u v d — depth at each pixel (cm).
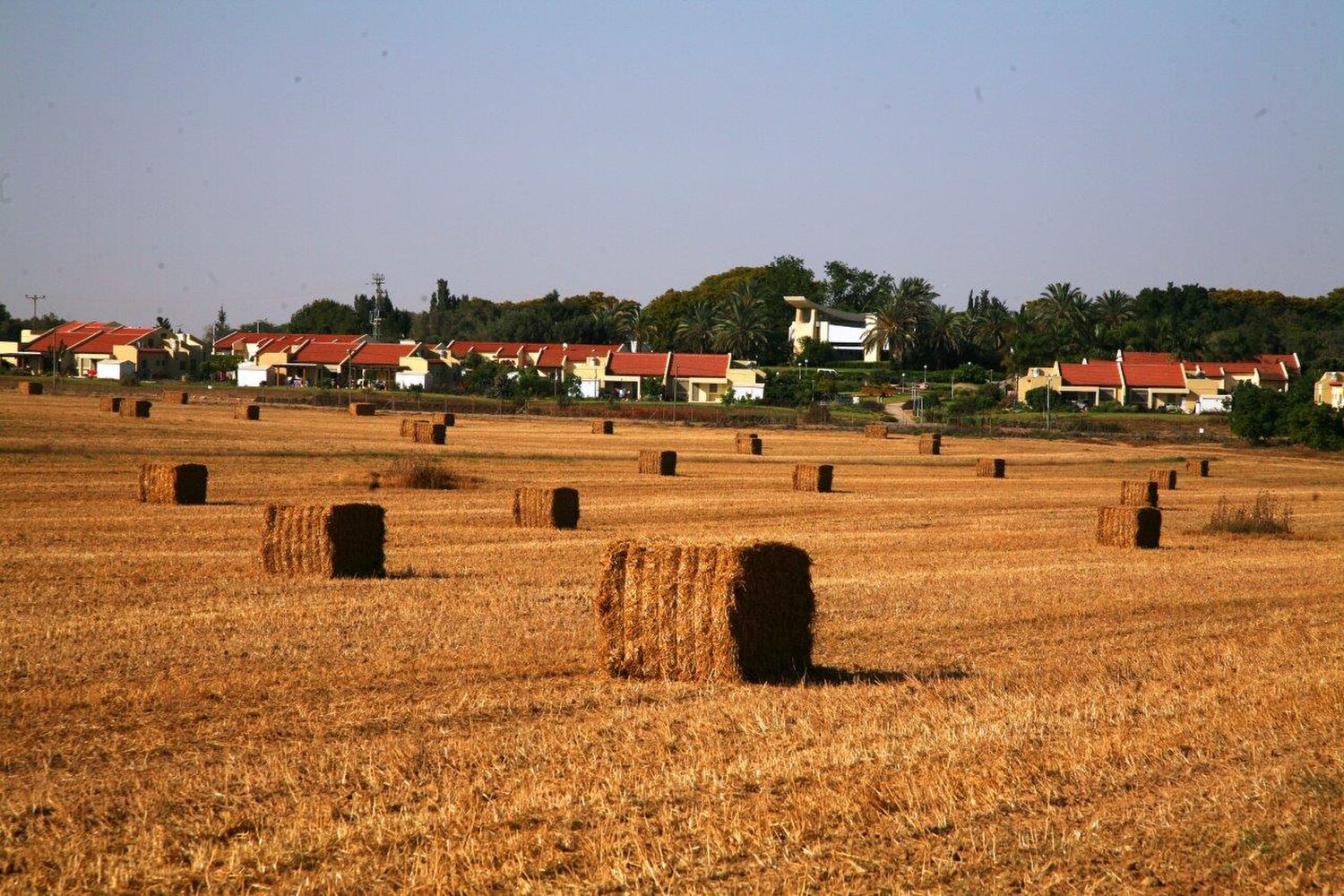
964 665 3897
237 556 6228
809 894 1914
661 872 1983
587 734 2844
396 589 5209
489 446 16050
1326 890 1931
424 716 3009
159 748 2694
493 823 2208
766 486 12538
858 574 6209
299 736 2816
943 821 2223
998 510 10906
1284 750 2716
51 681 3325
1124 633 4584
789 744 2777
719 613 3528
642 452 13462
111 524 7462
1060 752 2675
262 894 1922
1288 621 4909
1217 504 12656
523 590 5228
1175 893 1942
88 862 2033
